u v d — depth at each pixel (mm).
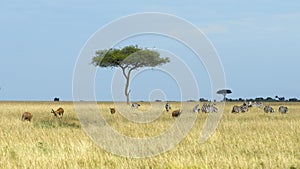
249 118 47281
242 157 20516
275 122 40188
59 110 48062
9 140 25438
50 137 27156
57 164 18266
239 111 58344
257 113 58312
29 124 36375
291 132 30953
